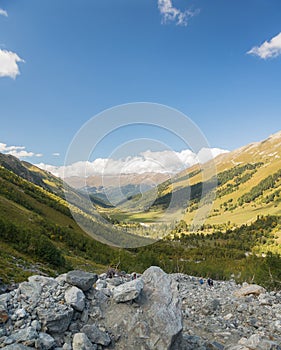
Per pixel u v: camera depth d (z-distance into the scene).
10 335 7.54
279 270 34.59
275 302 17.72
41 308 8.46
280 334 12.55
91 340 8.08
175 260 48.53
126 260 34.03
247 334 12.20
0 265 29.23
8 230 52.31
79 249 74.50
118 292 9.40
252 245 167.38
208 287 26.70
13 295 9.09
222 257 103.69
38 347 7.26
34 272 35.75
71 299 8.91
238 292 20.67
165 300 9.30
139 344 8.22
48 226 92.50
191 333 11.66
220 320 14.02
